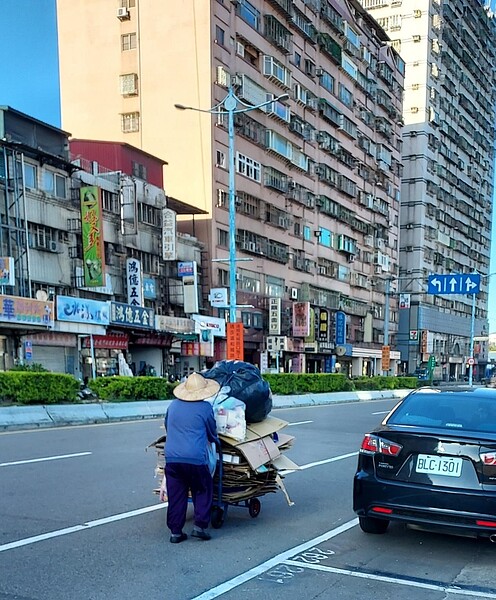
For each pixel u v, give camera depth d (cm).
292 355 4234
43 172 2438
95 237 2508
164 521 573
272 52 3953
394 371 6084
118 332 2753
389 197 5994
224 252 3497
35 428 1341
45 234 2428
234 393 577
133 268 2773
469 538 550
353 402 2898
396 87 6097
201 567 454
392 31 6756
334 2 4778
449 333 7294
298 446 1141
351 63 5075
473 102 8000
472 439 482
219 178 3466
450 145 7319
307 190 4431
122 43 3625
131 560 464
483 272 8531
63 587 407
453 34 7281
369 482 508
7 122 2319
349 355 5016
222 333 3381
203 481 509
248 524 579
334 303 4806
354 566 470
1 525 548
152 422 1546
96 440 1138
